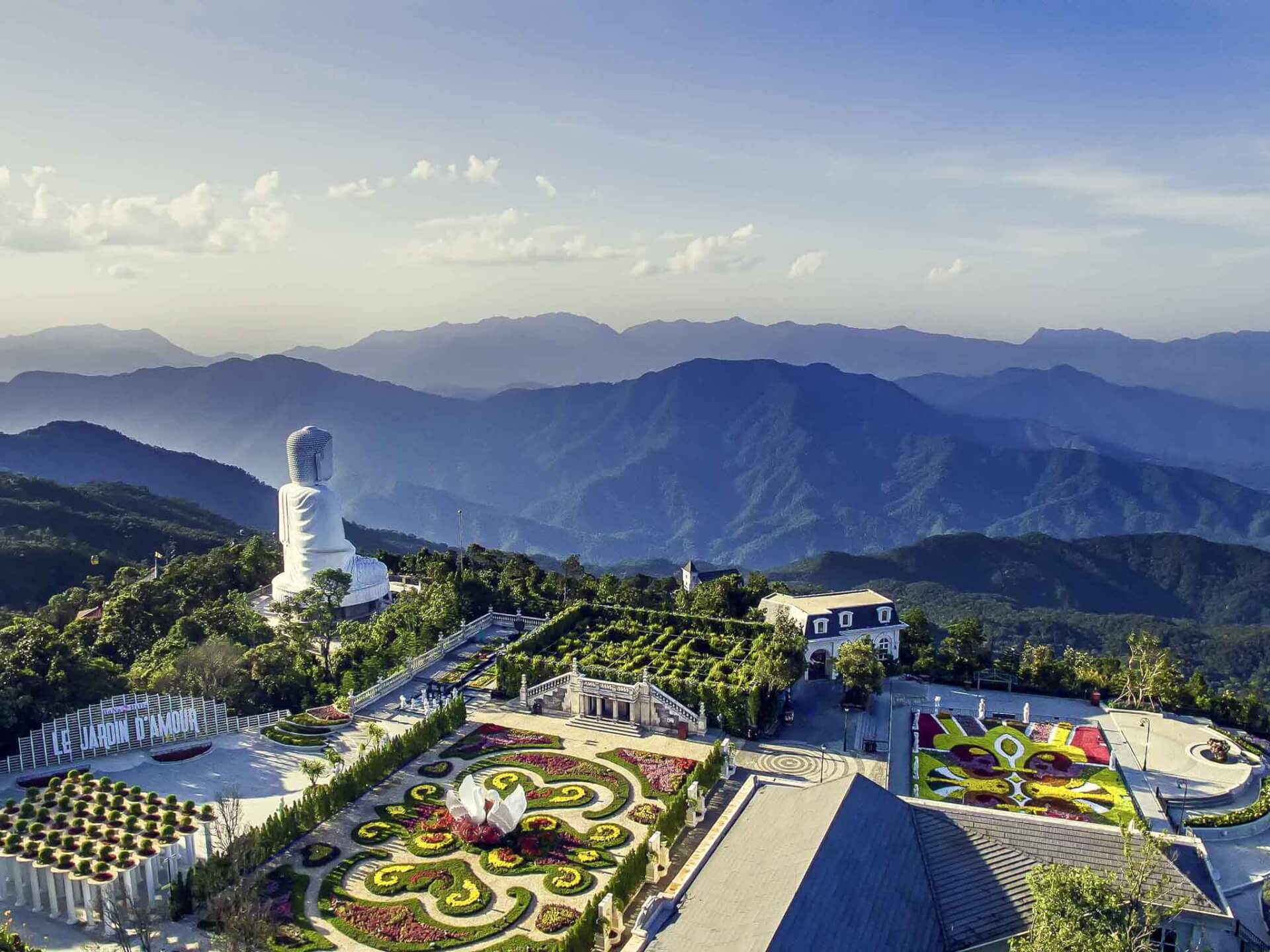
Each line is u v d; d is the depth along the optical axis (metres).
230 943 66.88
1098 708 127.19
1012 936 62.47
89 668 112.38
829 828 64.94
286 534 173.00
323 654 137.75
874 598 146.62
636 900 78.25
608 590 182.25
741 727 114.81
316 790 91.69
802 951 53.44
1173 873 65.81
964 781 102.44
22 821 82.19
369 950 72.38
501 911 77.75
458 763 106.25
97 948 71.62
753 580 174.75
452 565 192.00
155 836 80.75
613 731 115.88
